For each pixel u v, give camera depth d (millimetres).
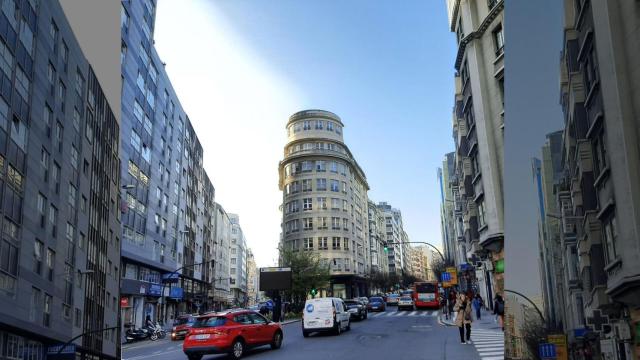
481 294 42594
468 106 32250
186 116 71812
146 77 53344
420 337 21375
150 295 51812
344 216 85188
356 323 32188
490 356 14219
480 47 30281
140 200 50844
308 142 86938
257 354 18156
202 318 17453
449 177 78500
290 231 84375
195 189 76812
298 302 56406
